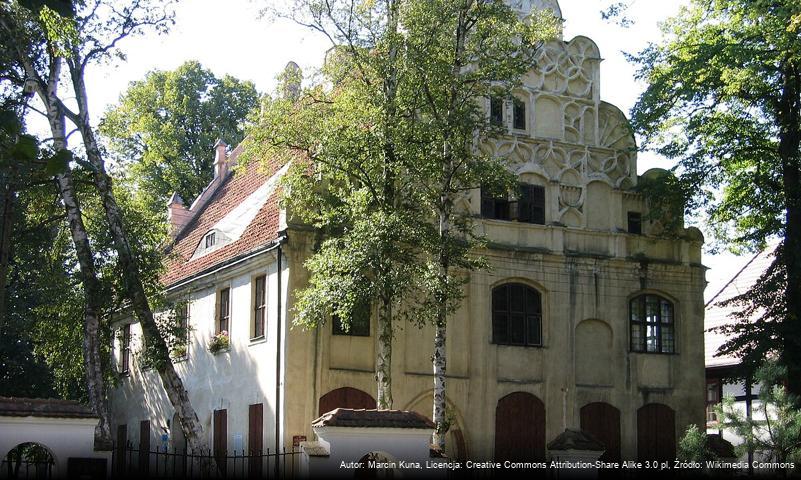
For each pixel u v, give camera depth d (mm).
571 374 30688
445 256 23531
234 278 30828
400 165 23688
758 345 29219
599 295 31547
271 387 27406
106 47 25531
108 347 30125
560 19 26281
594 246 31719
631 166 32719
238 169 25469
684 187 31469
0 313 23547
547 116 31734
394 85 23969
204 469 23594
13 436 16172
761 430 20016
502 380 29641
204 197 42562
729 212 33219
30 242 28062
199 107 50156
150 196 46781
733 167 32938
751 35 29188
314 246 27625
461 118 23266
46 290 29406
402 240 23203
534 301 30750
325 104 25109
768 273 30609
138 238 29281
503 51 24547
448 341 29016
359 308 25922
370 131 23734
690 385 32625
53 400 16750
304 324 24766
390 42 23844
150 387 36500
